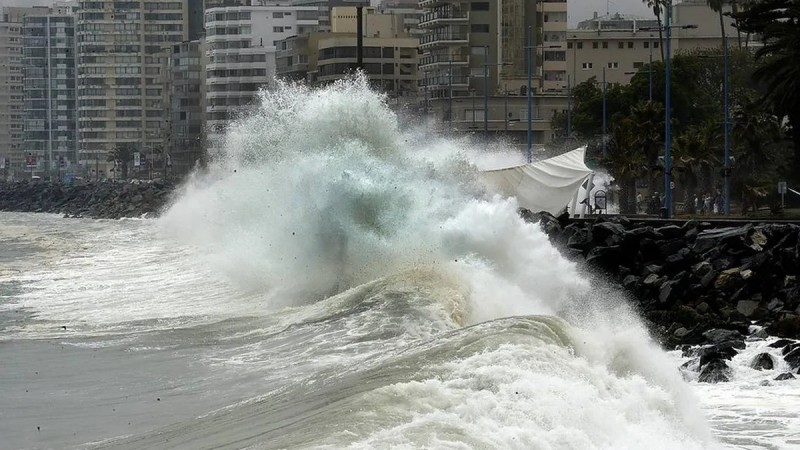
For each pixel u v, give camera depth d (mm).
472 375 37844
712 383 53875
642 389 39406
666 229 97000
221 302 81688
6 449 41062
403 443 31094
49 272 117688
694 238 95375
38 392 51500
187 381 52531
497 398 35406
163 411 46344
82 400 49406
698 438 40438
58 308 84500
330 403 39125
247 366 55406
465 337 45281
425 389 36438
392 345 58406
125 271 113188
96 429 43781
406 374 40531
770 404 49156
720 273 83188
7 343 65438
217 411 44562
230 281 90250
